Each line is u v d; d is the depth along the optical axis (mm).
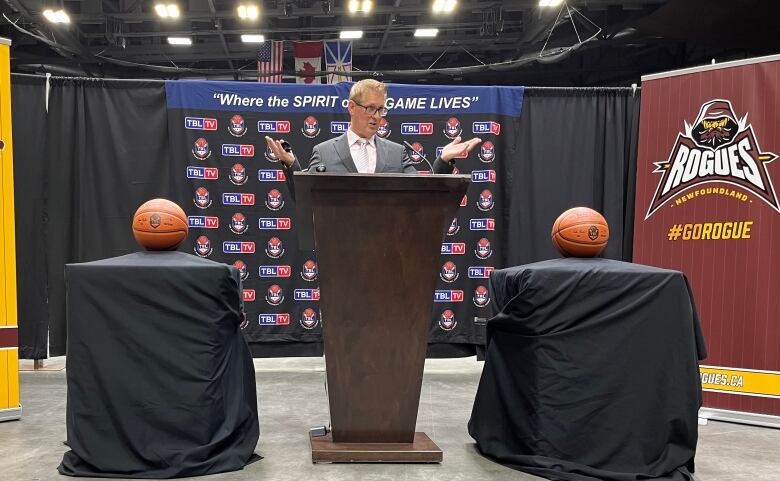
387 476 2521
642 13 8852
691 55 10656
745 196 3822
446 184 2447
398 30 10695
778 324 3699
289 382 4652
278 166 4996
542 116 5117
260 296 4984
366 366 2686
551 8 9195
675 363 2621
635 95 5078
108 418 2512
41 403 3861
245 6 9234
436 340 5043
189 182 4906
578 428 2607
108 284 2527
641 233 4191
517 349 2777
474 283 5066
